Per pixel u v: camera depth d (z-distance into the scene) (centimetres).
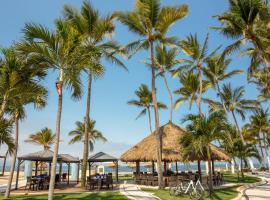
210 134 1648
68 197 1459
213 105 3456
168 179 2091
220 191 1856
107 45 2000
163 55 2547
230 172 4906
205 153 1889
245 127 5031
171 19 1922
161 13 1923
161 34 1986
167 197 1497
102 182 1969
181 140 1772
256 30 2002
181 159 1972
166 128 2556
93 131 4656
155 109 1998
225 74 3369
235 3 1936
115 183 2475
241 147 2992
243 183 2570
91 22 2034
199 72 2867
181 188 1600
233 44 2075
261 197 1641
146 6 1920
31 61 1154
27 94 1291
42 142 4662
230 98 3816
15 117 1383
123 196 1502
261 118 4734
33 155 2192
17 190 1973
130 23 1998
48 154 2244
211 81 3259
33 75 1316
